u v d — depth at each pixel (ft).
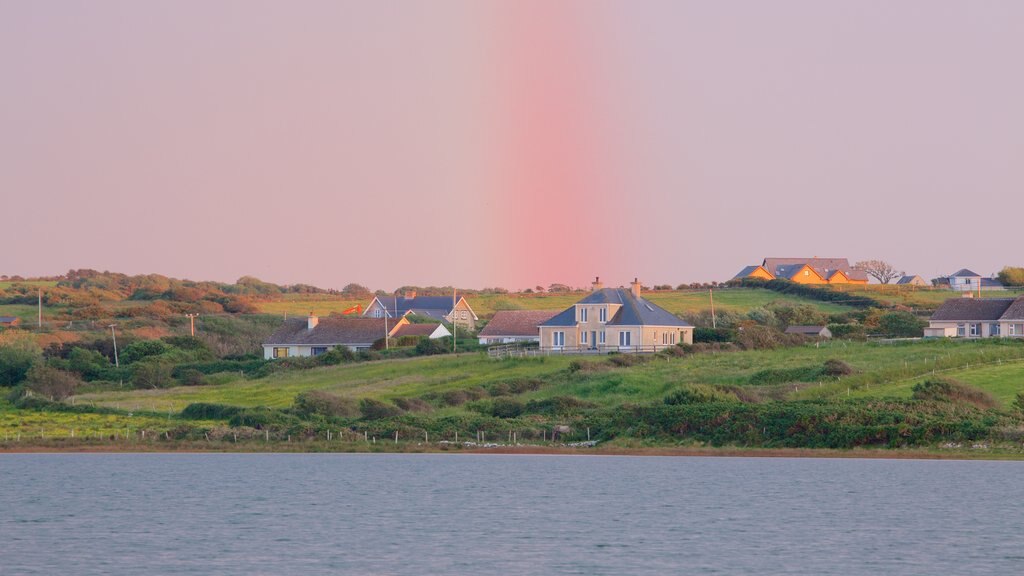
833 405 435.94
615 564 271.90
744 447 426.10
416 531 311.68
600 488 382.42
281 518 331.77
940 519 323.78
